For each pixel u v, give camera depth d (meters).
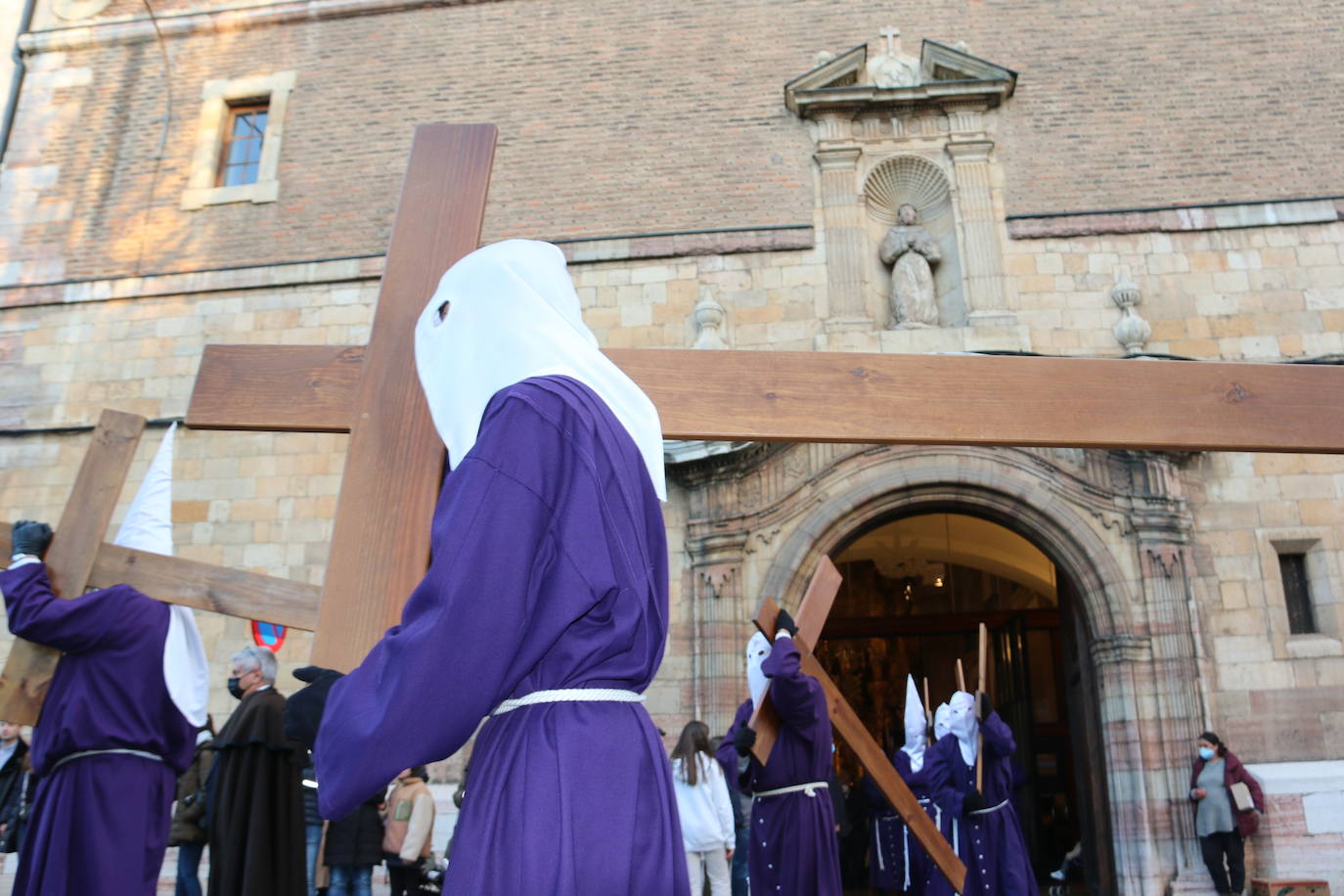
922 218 13.02
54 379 13.22
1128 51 13.12
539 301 1.72
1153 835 10.43
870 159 12.98
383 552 2.33
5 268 13.81
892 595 17.98
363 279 13.20
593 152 13.37
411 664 1.30
